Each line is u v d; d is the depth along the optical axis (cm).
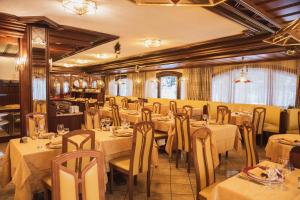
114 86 1445
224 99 895
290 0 295
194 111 776
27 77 435
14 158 272
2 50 675
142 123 277
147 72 1219
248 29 438
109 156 301
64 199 135
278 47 518
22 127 450
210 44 599
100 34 496
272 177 171
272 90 763
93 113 446
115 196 297
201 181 223
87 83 1361
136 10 356
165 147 481
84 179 142
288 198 148
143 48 680
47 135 314
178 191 315
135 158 274
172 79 1104
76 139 270
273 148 323
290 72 721
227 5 307
